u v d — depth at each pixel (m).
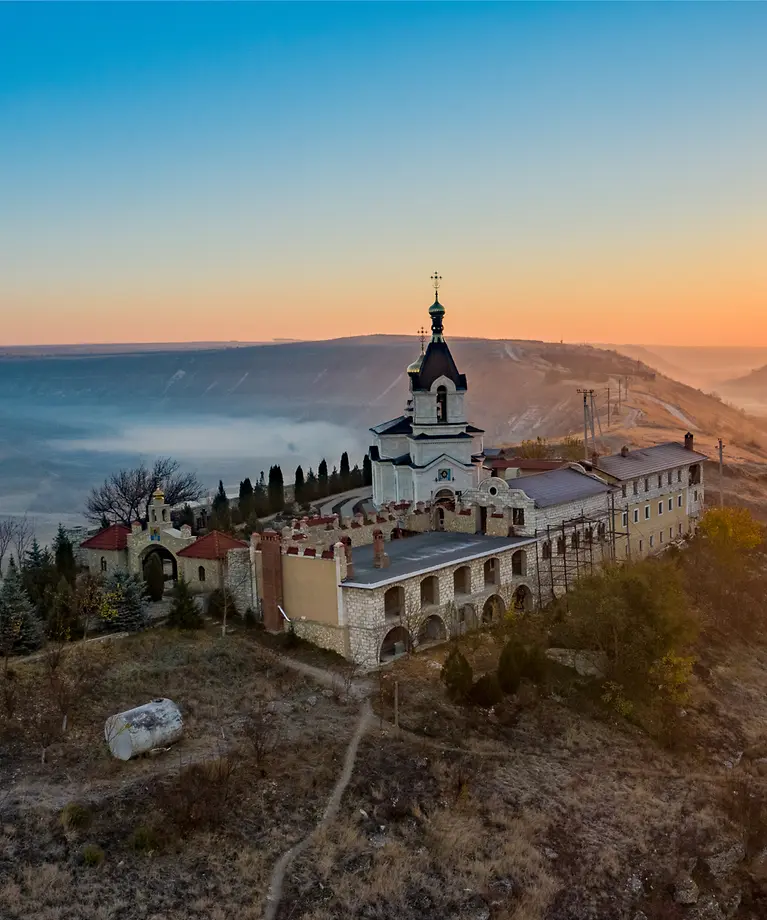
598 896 44.72
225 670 59.06
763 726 64.50
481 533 79.81
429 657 63.59
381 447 99.69
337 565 62.09
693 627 63.16
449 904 41.59
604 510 85.75
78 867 39.94
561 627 66.56
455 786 49.12
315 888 40.91
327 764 49.19
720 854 49.06
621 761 55.59
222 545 72.12
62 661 56.66
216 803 44.50
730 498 137.50
